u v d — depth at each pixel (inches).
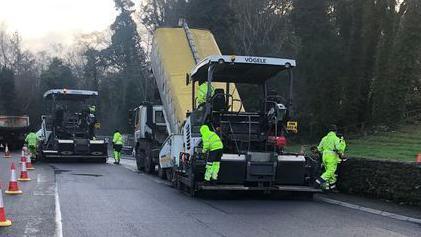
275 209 434.3
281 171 498.9
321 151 554.9
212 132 484.1
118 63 2851.9
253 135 522.6
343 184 547.2
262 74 566.9
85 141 1048.2
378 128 1122.0
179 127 626.8
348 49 1230.9
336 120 1208.8
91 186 593.9
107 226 348.8
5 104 3014.3
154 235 321.1
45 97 1113.4
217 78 590.2
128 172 840.9
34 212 404.5
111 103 2741.1
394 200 469.1
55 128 1065.5
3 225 347.9
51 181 647.1
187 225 354.9
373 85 1172.5
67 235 319.9
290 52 1574.8
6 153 1259.8
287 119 514.0
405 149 872.9
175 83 676.7
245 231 335.6
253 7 1704.0
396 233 334.6
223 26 1569.9
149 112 820.6
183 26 772.0
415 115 1160.2
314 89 1257.4
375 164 499.5
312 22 1322.6
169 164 657.0
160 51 731.4
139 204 453.4
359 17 1230.9
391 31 1164.5
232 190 502.6
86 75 3125.0
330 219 384.8
